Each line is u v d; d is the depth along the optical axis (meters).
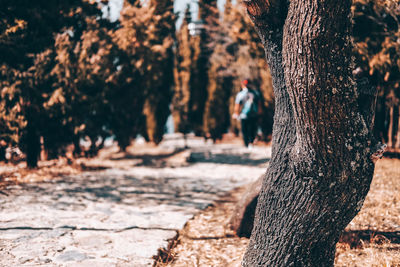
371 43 6.76
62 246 3.96
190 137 16.48
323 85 2.29
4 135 7.70
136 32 8.36
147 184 7.45
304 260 2.78
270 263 2.87
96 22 8.07
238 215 4.64
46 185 6.91
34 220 4.78
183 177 8.25
